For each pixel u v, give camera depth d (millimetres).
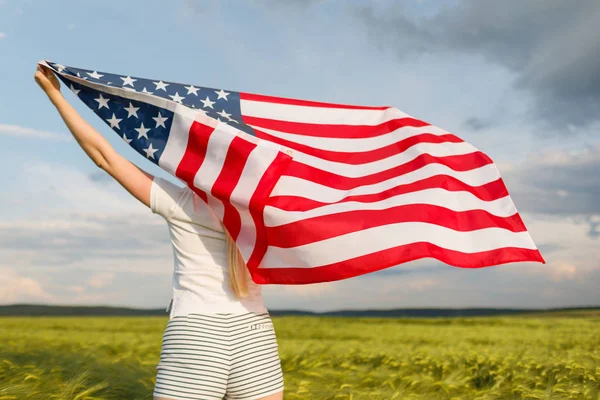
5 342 9055
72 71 3293
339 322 33188
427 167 3564
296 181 3311
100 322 33062
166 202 2838
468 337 16312
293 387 6137
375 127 3932
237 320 2746
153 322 33812
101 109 3246
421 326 26000
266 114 3781
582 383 6734
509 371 7605
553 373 7258
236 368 2699
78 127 2889
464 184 3578
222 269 2803
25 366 5855
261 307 2887
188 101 3611
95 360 7031
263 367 2750
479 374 7484
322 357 8984
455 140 3854
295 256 2973
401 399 5855
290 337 17672
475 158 3764
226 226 2861
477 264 3238
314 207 3148
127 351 9883
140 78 3539
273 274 2928
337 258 2986
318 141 3734
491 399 6078
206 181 2932
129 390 5734
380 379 6961
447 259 3148
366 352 10258
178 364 2645
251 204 2902
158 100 3152
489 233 3375
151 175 2920
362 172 3611
